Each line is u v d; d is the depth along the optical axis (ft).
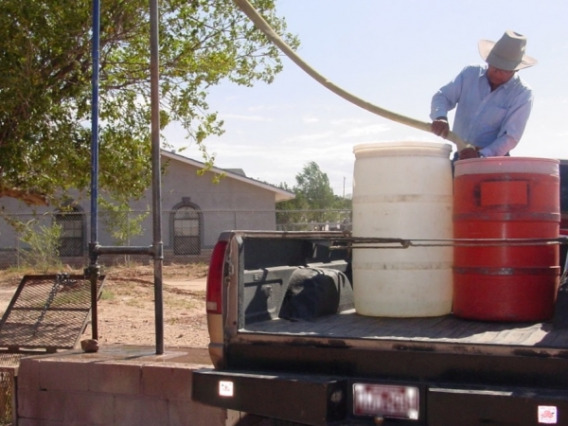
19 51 32.96
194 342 32.04
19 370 20.77
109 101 40.70
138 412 19.40
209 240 106.11
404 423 13.19
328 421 13.42
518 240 14.34
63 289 26.78
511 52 17.37
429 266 16.03
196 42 41.75
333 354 14.05
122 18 38.09
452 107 18.92
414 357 13.32
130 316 42.19
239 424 17.97
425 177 15.98
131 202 105.40
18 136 33.60
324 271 17.49
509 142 17.72
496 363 12.71
